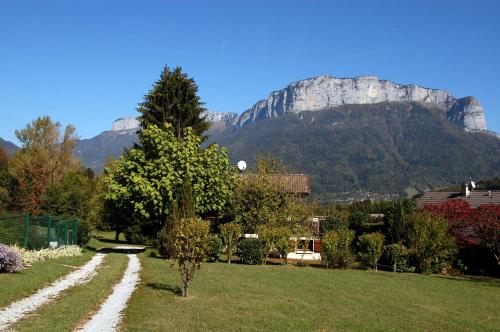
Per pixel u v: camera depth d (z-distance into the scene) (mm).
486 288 20031
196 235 13578
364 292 16016
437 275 24859
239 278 17609
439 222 26141
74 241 29297
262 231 25812
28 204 48344
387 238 27750
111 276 17516
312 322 10789
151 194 26969
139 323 10094
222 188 28750
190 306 12031
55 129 58500
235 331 9656
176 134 38812
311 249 31531
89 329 9594
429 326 11344
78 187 49438
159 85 39281
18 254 15656
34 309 11094
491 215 26594
